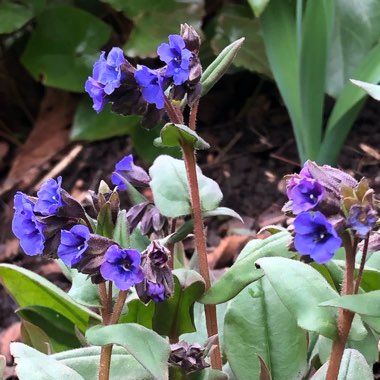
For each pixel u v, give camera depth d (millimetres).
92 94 458
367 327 541
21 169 949
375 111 875
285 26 754
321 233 404
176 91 468
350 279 440
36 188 919
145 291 441
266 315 528
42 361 468
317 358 551
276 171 855
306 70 722
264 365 489
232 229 796
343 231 417
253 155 881
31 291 590
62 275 799
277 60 753
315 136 746
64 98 994
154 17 874
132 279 420
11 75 1003
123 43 987
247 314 529
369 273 513
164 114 494
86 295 479
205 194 528
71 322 596
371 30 823
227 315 530
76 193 896
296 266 454
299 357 519
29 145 969
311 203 416
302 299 446
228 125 931
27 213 443
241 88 957
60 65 925
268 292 532
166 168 537
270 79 879
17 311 592
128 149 930
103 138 921
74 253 431
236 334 527
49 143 964
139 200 560
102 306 461
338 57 830
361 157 826
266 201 824
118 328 441
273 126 913
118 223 452
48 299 590
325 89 811
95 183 902
